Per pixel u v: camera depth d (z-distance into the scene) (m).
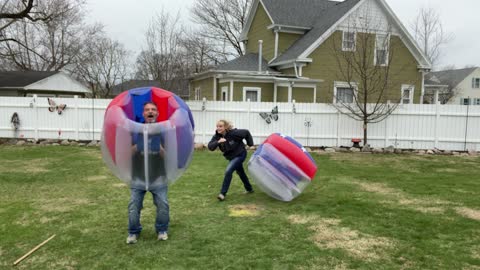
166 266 4.07
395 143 14.33
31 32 42.03
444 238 4.96
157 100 5.00
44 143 14.62
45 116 15.05
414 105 14.15
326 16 22.44
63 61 42.66
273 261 4.22
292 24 22.23
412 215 5.96
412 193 7.48
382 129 14.30
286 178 6.61
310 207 6.36
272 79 19.14
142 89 4.98
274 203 6.59
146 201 6.61
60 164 10.32
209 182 8.22
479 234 5.12
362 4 20.45
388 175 9.41
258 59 23.16
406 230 5.26
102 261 4.19
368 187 7.98
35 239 4.83
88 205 6.36
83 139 15.04
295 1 24.00
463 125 14.17
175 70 31.05
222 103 14.41
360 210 6.21
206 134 14.54
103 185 7.86
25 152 12.50
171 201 6.67
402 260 4.27
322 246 4.65
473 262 4.23
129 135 4.30
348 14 20.27
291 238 4.91
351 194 7.32
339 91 20.73
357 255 4.39
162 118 4.98
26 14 20.66
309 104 14.38
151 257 4.29
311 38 20.73
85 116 14.98
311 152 13.55
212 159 11.45
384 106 14.03
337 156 12.70
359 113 14.32
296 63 19.97
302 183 6.73
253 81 19.25
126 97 4.88
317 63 20.27
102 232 5.07
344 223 5.54
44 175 8.86
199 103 14.41
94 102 14.91
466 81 59.88
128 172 4.44
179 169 4.59
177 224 5.43
